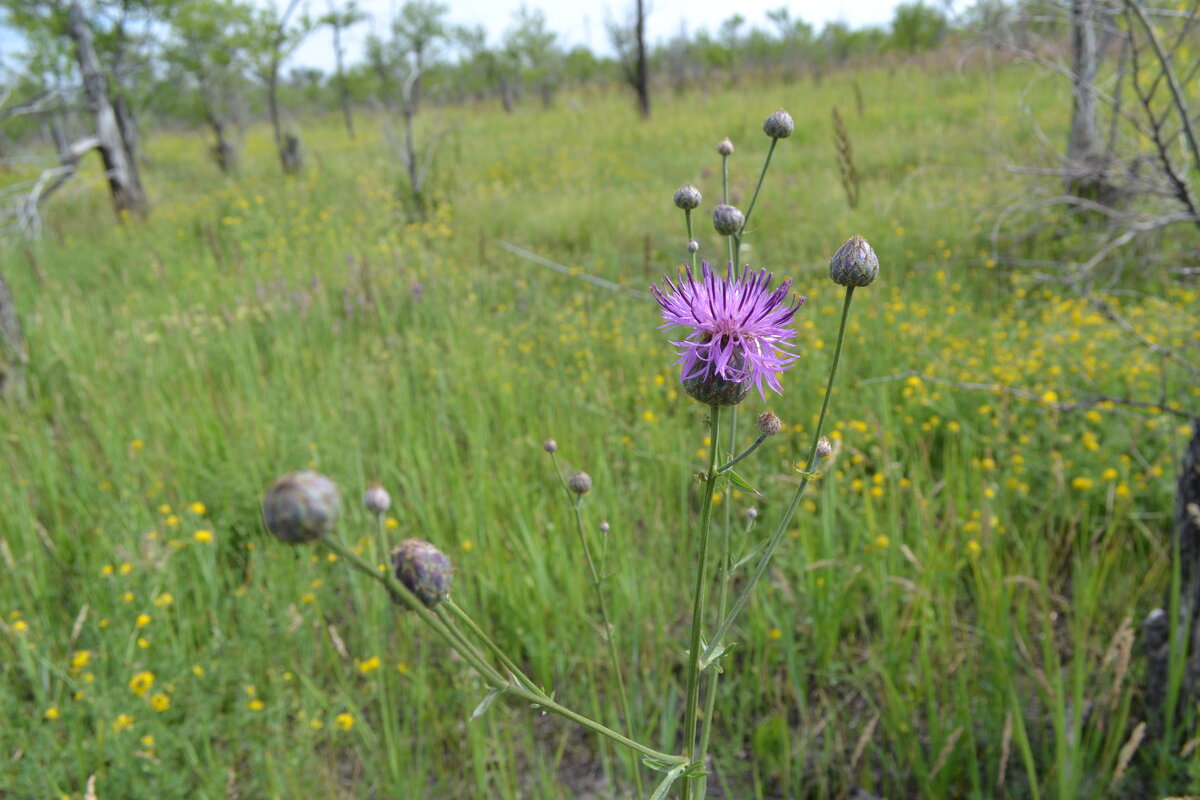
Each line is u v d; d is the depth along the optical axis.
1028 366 4.81
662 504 4.17
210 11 17.92
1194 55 5.52
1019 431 4.25
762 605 3.32
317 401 5.18
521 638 3.31
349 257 8.05
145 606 3.34
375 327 6.89
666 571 3.69
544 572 3.42
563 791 2.96
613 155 14.81
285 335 6.54
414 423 4.98
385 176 13.72
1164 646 2.71
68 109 12.84
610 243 8.95
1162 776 2.56
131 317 7.22
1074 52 6.67
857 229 8.19
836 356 1.40
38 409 5.54
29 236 10.65
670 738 2.77
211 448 4.68
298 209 11.52
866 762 2.83
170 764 2.79
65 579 3.94
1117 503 3.68
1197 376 3.96
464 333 6.34
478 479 4.20
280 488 1.08
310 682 3.03
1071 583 3.51
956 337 5.51
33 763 2.63
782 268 7.59
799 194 9.80
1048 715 2.91
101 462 4.86
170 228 11.54
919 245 7.71
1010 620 3.06
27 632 3.35
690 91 24.59
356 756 3.12
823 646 3.18
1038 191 6.37
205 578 3.66
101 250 10.37
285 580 3.64
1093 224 6.74
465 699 3.02
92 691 2.92
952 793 2.75
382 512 1.15
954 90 15.72
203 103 19.81
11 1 13.95
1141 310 5.43
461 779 3.01
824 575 3.31
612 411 5.06
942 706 2.92
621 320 6.49
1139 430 4.02
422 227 10.12
